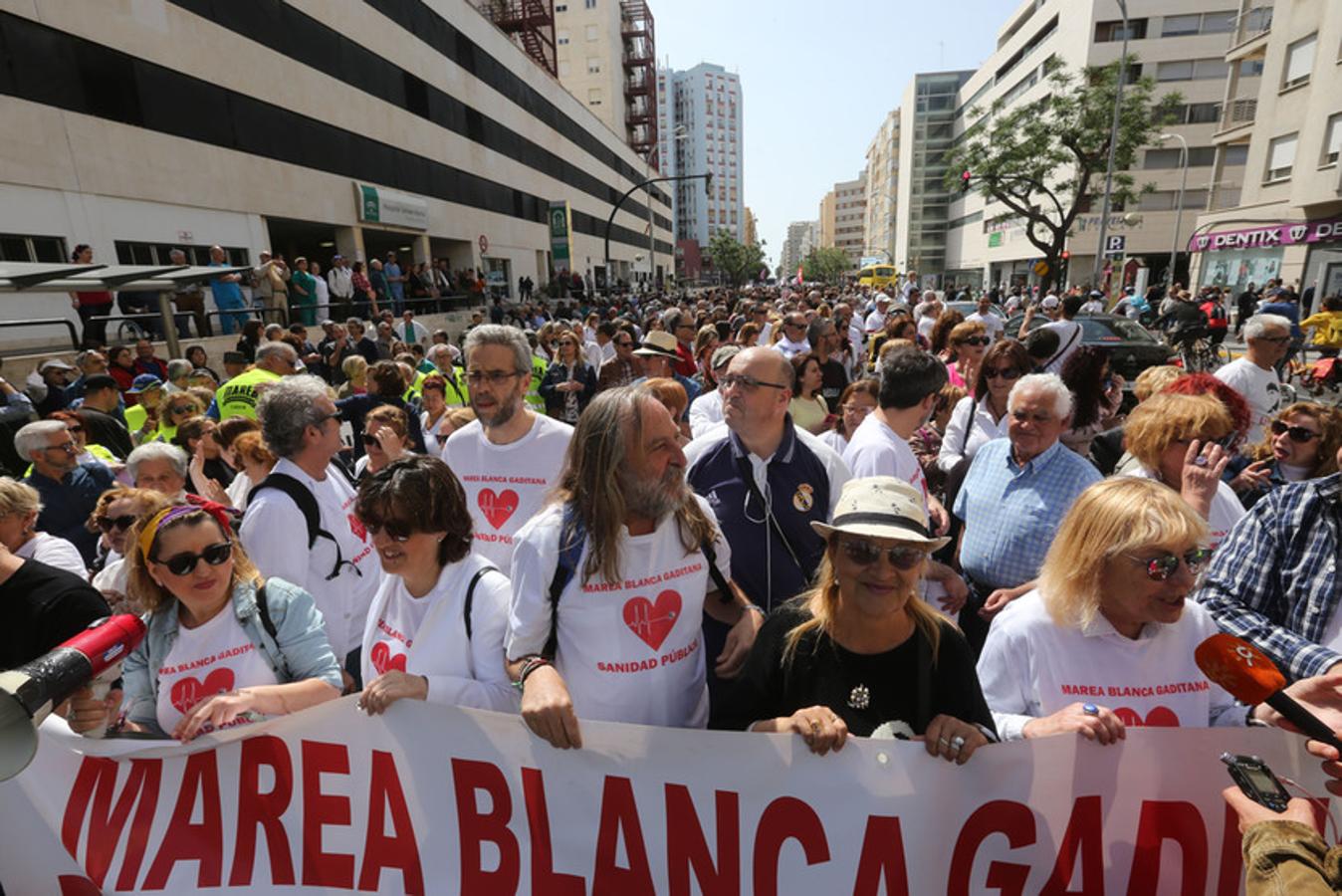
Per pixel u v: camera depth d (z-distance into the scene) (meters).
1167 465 2.46
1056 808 1.67
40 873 2.07
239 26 17.69
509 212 36.66
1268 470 2.85
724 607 2.17
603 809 1.81
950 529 3.44
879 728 1.68
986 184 32.09
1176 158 41.50
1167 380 3.54
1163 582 1.63
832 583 1.73
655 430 1.75
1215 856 1.67
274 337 10.20
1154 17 40.72
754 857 1.76
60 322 8.81
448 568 2.07
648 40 78.31
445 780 1.89
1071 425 3.93
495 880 1.88
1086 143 28.67
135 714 2.19
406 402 6.06
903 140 86.25
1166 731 1.65
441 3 29.12
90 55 13.70
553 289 35.28
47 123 12.85
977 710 1.72
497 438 3.17
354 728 1.92
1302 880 1.16
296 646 2.17
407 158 26.23
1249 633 1.95
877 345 8.36
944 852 1.69
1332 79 20.81
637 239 72.69
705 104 152.38
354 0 22.77
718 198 157.75
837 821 1.71
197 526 2.00
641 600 1.85
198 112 16.39
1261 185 24.80
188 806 2.01
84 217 13.53
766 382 2.41
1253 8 27.75
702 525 1.96
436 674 2.04
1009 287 45.59
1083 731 1.64
